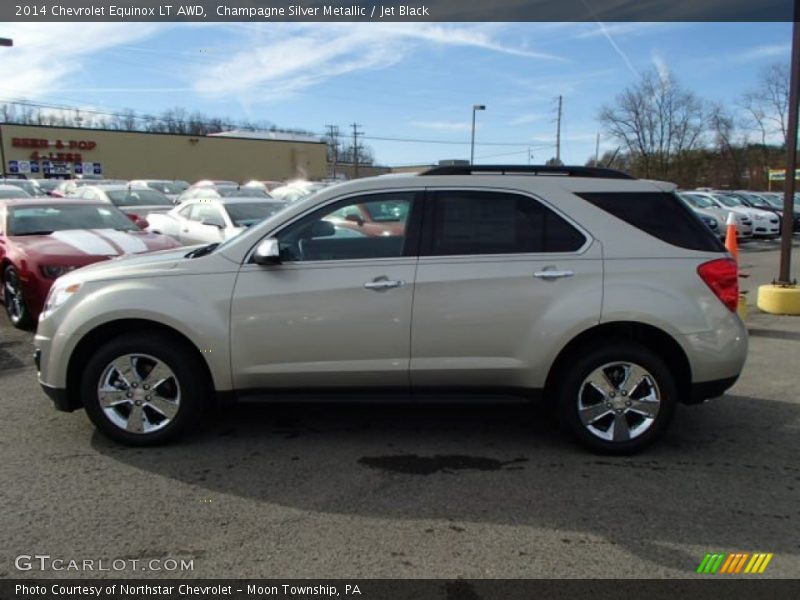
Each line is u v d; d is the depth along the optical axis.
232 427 4.74
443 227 4.21
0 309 8.86
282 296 4.14
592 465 4.12
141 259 4.52
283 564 3.00
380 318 4.12
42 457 4.17
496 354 4.15
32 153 48.78
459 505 3.58
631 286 4.07
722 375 4.17
